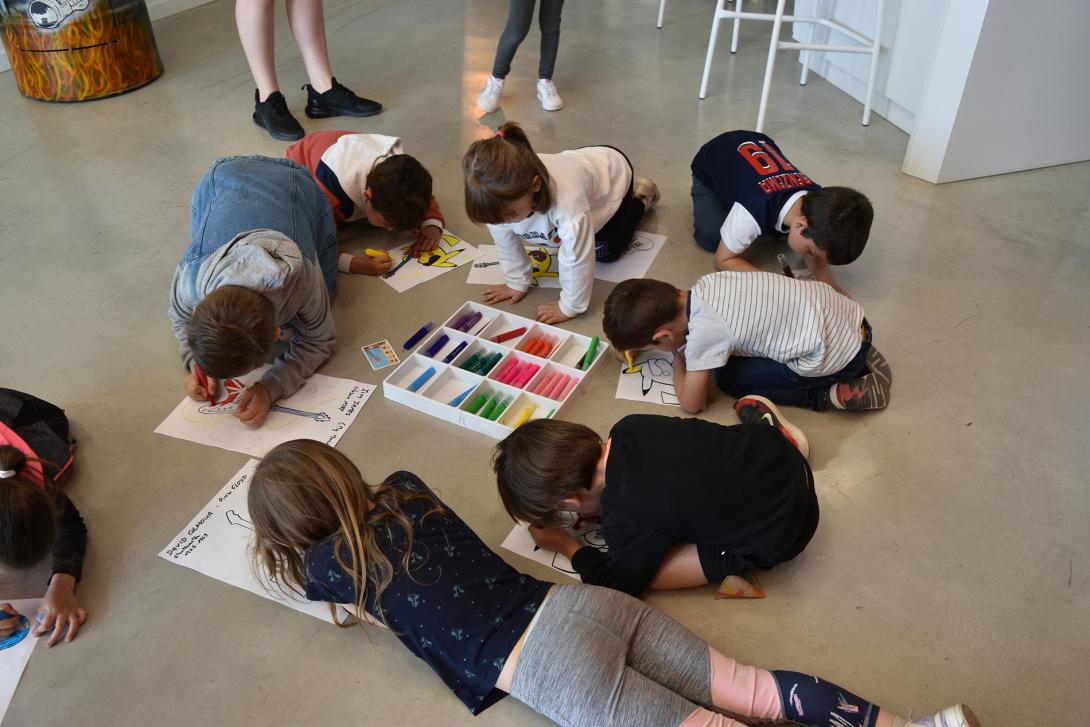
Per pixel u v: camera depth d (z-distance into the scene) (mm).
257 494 1419
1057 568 1596
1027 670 1439
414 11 4191
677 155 2963
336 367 2111
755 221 2188
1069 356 2066
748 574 1586
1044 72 2590
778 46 2920
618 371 2062
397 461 1852
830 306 1820
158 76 3611
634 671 1292
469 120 3227
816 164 2891
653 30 3973
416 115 3273
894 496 1741
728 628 1517
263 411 1946
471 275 2422
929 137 2703
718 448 1478
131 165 2994
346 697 1443
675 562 1534
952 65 2551
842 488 1761
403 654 1502
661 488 1438
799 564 1618
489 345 2107
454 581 1360
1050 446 1837
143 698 1452
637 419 1540
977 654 1465
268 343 1707
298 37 3154
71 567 1600
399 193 2309
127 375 2105
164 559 1668
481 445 1884
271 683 1467
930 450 1839
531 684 1292
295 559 1473
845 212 1992
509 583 1389
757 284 1816
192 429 1947
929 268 2379
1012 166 2791
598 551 1566
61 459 1820
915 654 1469
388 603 1356
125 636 1542
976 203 2662
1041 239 2482
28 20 3189
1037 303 2240
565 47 3814
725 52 3746
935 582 1580
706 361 1820
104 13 3273
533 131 3146
